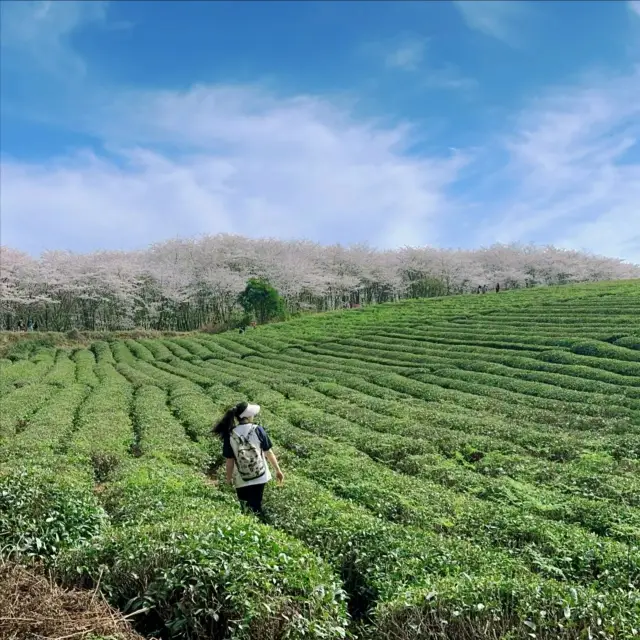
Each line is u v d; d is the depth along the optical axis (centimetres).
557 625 715
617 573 894
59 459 1739
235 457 1230
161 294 9944
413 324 6106
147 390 3816
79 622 703
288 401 3106
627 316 4653
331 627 757
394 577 909
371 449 2028
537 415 2511
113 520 1227
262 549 880
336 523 1106
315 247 12550
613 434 2127
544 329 4672
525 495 1389
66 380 4422
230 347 6334
